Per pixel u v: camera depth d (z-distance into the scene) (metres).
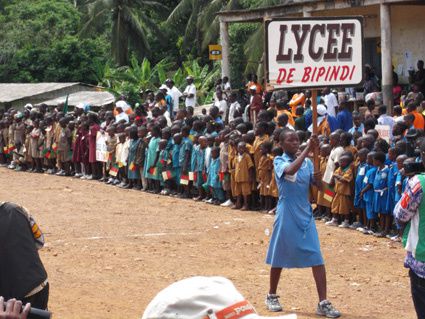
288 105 21.98
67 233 15.31
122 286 11.16
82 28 49.31
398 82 25.91
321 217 16.56
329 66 10.20
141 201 19.89
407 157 13.92
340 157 15.45
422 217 7.15
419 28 25.28
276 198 17.72
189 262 12.63
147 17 50.25
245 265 12.41
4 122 29.53
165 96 27.00
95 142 24.53
